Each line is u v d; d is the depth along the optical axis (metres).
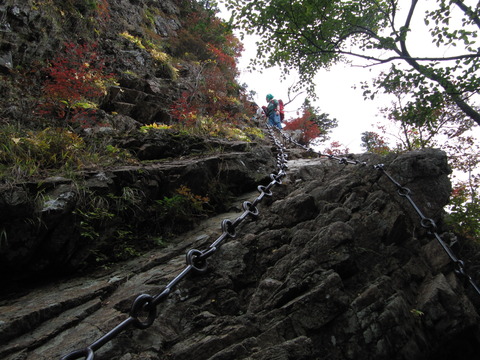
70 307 2.37
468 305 2.97
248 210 1.92
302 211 3.72
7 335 2.00
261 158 5.18
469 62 4.29
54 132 3.71
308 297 2.50
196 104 7.01
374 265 3.16
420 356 2.54
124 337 2.04
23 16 5.10
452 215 4.82
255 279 2.90
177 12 12.35
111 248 3.11
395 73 4.85
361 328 2.50
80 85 4.50
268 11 6.56
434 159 4.22
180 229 3.62
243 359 2.03
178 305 2.45
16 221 2.57
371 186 4.22
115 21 8.03
